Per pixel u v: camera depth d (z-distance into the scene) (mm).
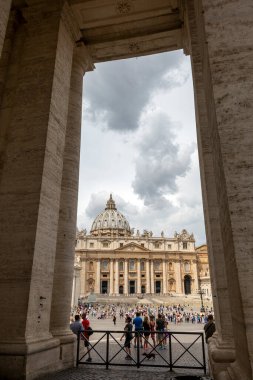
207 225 8523
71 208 10805
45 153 8562
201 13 5570
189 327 32906
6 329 7102
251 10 5098
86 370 8688
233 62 4812
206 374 8391
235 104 4566
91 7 11422
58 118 9578
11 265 7613
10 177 8539
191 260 131750
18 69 10195
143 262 130875
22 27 10938
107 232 162375
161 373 8578
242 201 4086
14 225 7973
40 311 7699
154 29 12508
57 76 9820
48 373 7703
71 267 10383
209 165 8266
